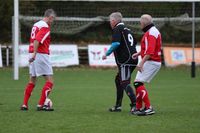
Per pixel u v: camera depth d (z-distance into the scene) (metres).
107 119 23.53
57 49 62.38
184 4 72.50
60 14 74.69
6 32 76.88
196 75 54.22
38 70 26.11
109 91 37.28
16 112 25.66
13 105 28.67
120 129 20.92
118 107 26.47
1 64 61.78
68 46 63.00
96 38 80.50
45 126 21.50
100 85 42.22
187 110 26.97
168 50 65.81
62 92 36.41
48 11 26.02
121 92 26.38
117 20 25.44
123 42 25.27
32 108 27.42
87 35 80.38
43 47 26.05
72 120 23.14
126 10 74.06
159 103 30.33
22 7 70.00
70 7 75.06
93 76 51.69
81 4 75.06
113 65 63.41
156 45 24.56
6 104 29.16
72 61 62.94
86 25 71.81
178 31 79.94
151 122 22.72
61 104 29.45
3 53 66.81
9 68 61.75
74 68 61.72
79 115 24.81
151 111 25.02
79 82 45.03
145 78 24.72
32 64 26.31
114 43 25.00
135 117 24.22
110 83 44.09
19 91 36.88
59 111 26.23
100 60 63.56
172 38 80.25
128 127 21.41
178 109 27.41
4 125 21.72
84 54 68.00
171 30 79.75
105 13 75.62
